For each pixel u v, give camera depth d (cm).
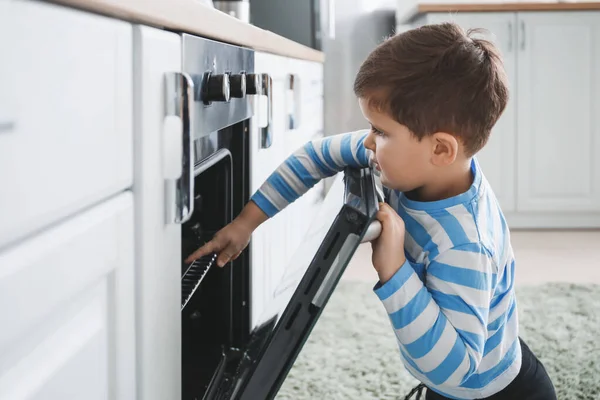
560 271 284
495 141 350
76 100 56
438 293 93
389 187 102
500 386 111
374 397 164
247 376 85
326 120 416
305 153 119
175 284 84
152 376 76
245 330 135
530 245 329
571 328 209
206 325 128
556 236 347
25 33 48
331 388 168
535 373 116
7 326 47
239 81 104
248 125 130
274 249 167
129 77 69
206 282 127
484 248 94
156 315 77
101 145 62
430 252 96
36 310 51
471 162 106
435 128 96
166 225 80
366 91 98
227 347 128
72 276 57
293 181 118
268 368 82
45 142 51
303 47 219
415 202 100
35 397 52
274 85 161
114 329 67
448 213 97
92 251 61
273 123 159
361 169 109
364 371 178
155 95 74
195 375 112
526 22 342
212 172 122
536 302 233
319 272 84
